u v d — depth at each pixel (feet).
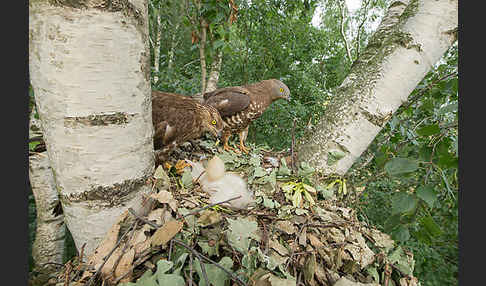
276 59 19.15
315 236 3.75
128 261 2.74
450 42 4.14
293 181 4.95
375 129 4.54
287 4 15.30
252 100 8.13
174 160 6.18
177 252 2.85
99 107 2.79
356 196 5.43
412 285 3.57
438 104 6.70
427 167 4.39
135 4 2.91
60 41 2.55
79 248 3.41
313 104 20.07
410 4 4.45
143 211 3.33
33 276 5.75
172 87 14.85
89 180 2.99
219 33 8.96
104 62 2.71
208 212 3.30
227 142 8.24
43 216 6.33
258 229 3.53
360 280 3.48
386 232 4.67
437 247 11.68
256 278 2.68
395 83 4.27
